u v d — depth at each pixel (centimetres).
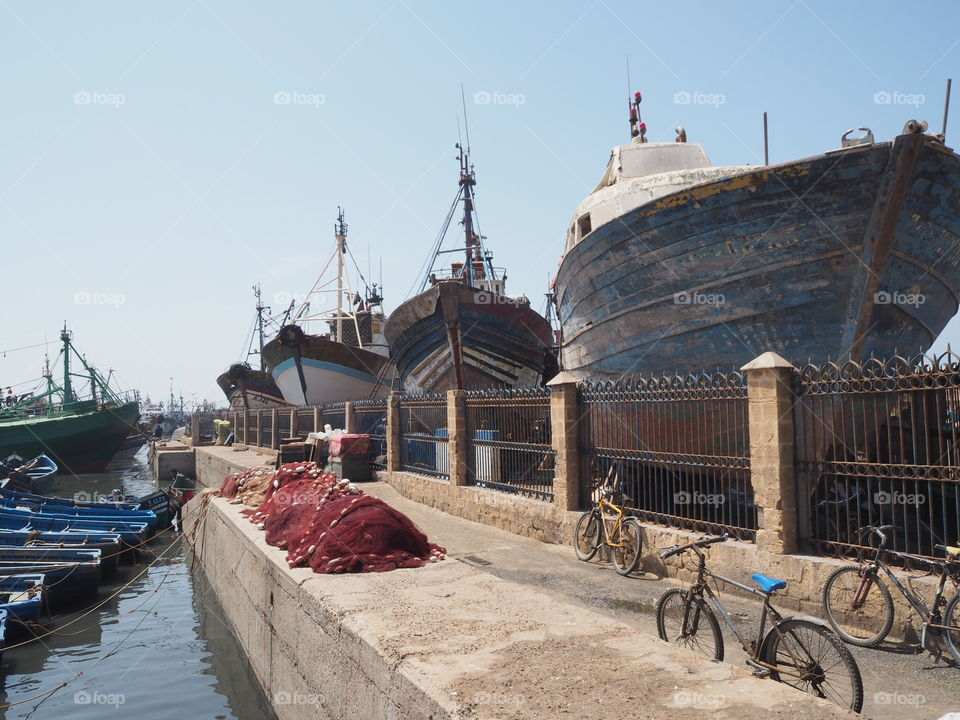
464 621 584
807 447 759
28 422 4366
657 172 1495
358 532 839
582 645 517
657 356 1242
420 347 2378
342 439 1959
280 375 3622
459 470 1441
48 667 1084
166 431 10725
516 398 1273
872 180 977
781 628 492
